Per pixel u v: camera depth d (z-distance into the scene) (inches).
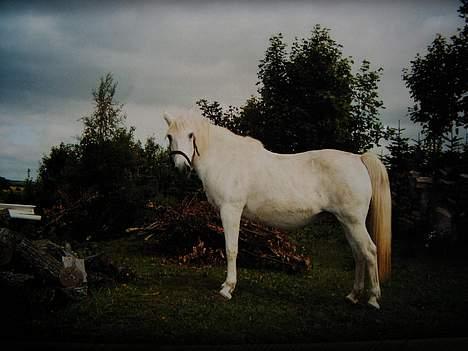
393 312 188.9
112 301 193.0
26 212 277.0
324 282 249.6
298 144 478.3
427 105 419.8
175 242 323.3
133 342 151.9
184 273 261.3
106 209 354.3
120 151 369.7
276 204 197.2
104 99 385.7
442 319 178.5
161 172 429.1
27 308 177.5
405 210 435.8
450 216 374.0
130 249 335.6
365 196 189.0
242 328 166.4
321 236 392.5
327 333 162.2
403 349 148.8
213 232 308.5
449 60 400.8
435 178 419.5
